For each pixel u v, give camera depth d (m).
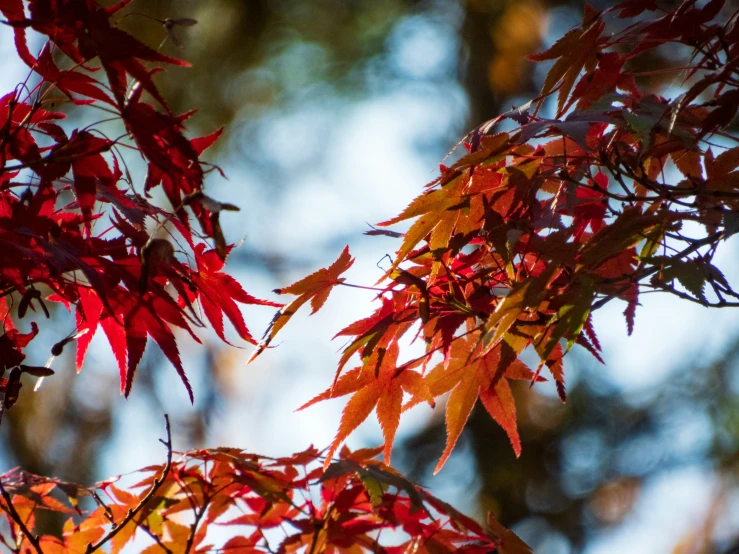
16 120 1.43
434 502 1.49
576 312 1.41
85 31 1.39
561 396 1.46
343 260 1.45
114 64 1.39
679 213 1.43
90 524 1.51
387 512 1.49
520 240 1.44
